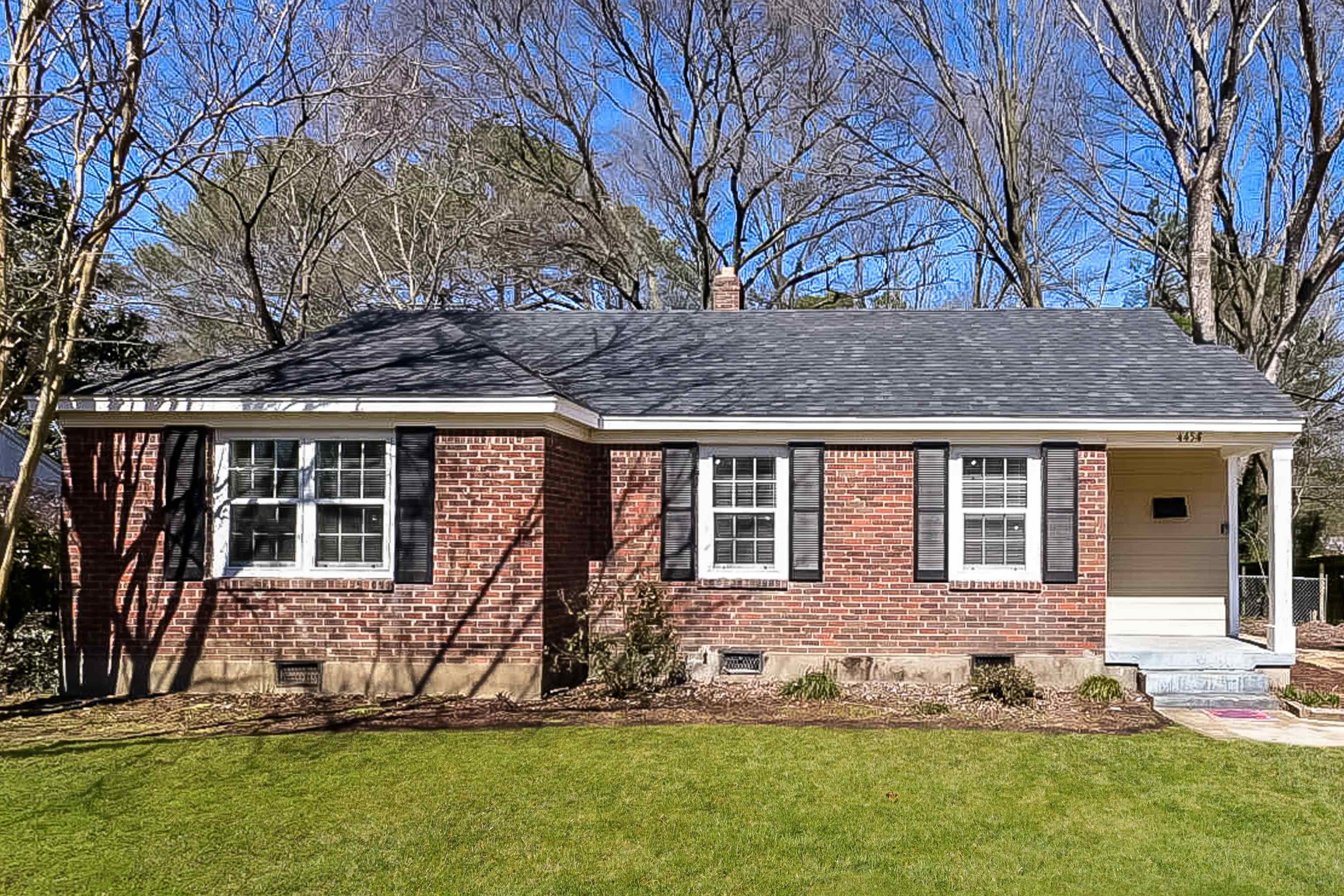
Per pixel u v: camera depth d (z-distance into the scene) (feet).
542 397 37.70
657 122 98.37
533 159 99.04
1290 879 20.75
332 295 98.63
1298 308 70.79
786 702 38.91
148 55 36.91
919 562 42.57
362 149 71.15
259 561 39.81
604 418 43.34
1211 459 49.01
